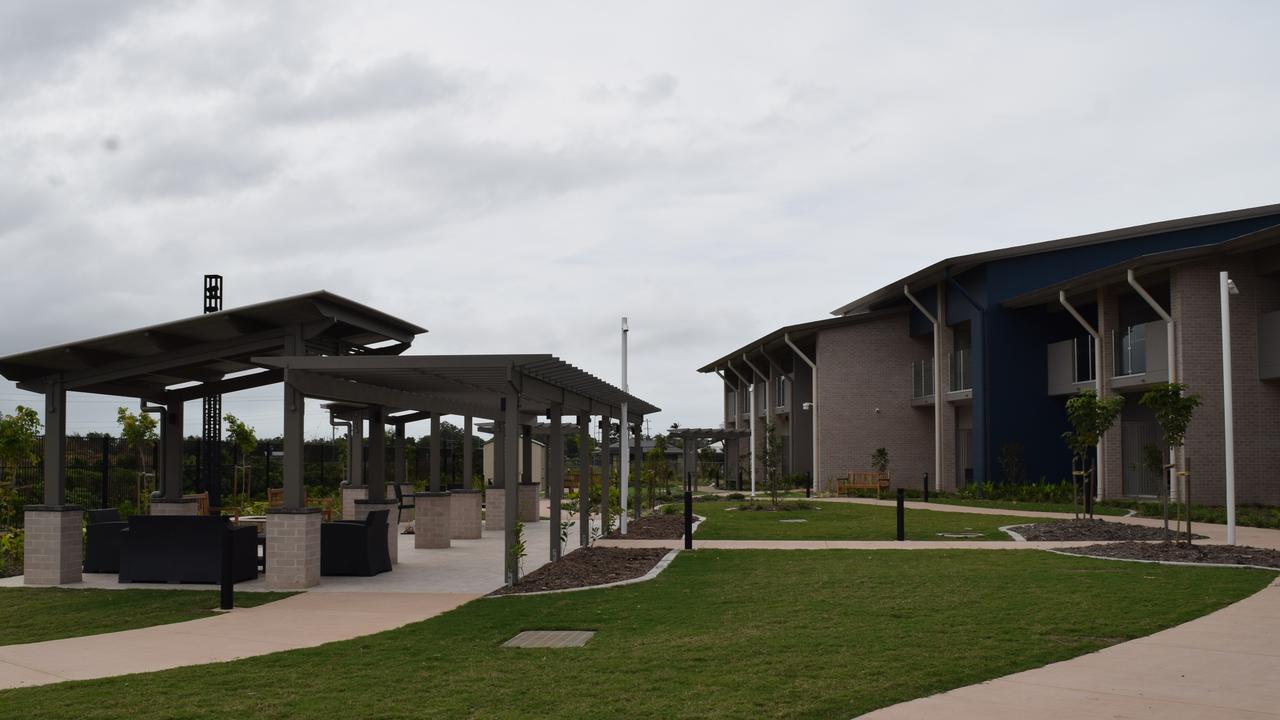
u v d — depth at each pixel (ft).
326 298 42.98
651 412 89.97
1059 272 102.94
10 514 63.52
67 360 44.60
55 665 26.61
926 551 51.88
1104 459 88.07
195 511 54.34
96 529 47.44
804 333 127.13
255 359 41.32
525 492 80.07
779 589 38.27
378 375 43.91
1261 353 76.18
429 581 44.21
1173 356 77.05
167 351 44.93
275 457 103.14
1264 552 46.98
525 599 37.76
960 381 112.37
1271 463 75.82
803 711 20.43
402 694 22.47
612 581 41.75
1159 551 47.26
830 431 124.36
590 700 21.63
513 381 42.14
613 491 88.12
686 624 31.12
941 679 23.03
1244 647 26.32
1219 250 74.54
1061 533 59.21
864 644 27.09
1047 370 103.96
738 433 124.57
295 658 26.91
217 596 39.60
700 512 88.58
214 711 21.15
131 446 75.97
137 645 29.48
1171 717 19.94
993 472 103.24
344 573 46.01
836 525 70.79
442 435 157.07
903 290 120.78
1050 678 23.13
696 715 20.26
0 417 64.95
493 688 22.91
